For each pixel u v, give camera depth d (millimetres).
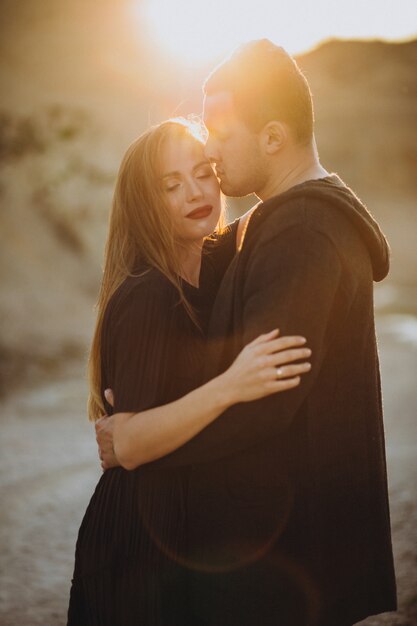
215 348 2061
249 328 1934
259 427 1943
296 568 2041
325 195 1956
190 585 2174
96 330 2346
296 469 2043
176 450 2029
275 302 1898
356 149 54312
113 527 2244
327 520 2043
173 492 2201
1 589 4816
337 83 62438
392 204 48062
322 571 2039
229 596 2082
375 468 2135
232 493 2059
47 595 4730
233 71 2070
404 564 4090
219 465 2074
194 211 2266
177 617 2186
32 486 7066
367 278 2053
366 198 50031
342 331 2037
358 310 2047
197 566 2129
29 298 14352
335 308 1995
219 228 2482
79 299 15180
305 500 2035
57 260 16062
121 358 2104
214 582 2100
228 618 2088
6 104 19641
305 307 1891
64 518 6188
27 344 12836
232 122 2078
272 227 1948
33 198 17297
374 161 53656
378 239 2062
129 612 2201
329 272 1908
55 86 22109
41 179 17656
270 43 2094
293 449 2041
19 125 18922
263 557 2049
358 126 55250
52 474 7441
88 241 17062
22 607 4535
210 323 2104
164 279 2164
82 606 2328
